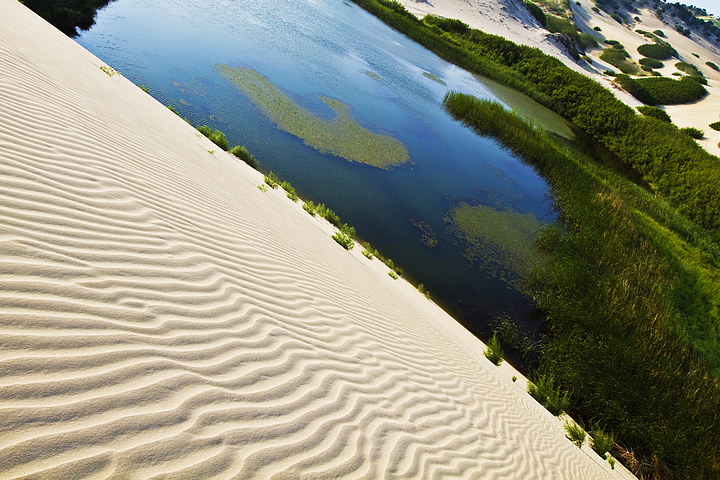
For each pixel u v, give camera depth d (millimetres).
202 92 14281
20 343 1809
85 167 3547
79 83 6039
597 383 8188
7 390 1619
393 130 18875
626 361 8688
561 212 16688
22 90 4395
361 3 41812
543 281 11609
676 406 7953
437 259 11375
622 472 6352
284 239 5316
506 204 16250
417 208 13562
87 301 2225
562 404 7316
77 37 14539
